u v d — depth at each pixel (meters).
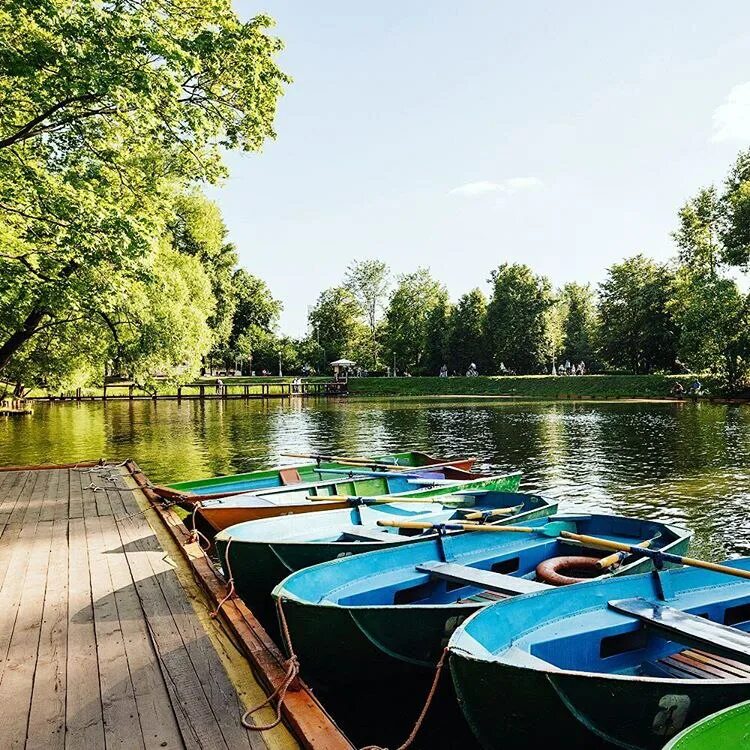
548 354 67.94
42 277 12.45
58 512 9.29
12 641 4.83
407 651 5.38
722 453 20.72
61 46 9.76
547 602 5.31
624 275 59.03
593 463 19.33
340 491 11.35
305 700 3.86
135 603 5.66
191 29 13.89
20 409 38.16
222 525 9.30
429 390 63.78
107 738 3.51
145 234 11.75
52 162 12.53
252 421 35.44
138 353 23.03
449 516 9.54
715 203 46.91
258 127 15.26
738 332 44.62
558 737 4.11
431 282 78.00
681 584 6.16
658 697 3.91
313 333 88.94
